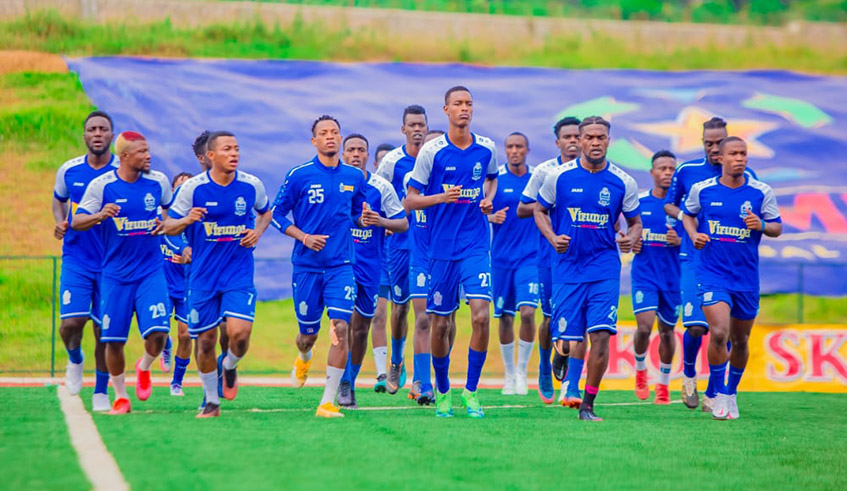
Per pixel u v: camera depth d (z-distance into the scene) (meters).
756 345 28.05
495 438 15.68
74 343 19.45
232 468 12.47
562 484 12.14
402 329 23.47
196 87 42.72
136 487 11.26
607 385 27.80
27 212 38.53
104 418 17.31
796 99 45.72
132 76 42.94
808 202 42.88
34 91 42.38
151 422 16.77
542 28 48.16
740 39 48.69
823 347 28.00
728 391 19.98
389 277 23.48
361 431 16.05
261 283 37.16
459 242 18.42
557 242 18.11
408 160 23.22
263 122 42.34
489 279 18.61
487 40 47.28
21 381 26.81
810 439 16.48
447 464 13.20
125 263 17.81
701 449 15.19
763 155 43.97
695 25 48.91
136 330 32.84
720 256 19.17
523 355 25.22
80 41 43.94
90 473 12.05
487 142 18.62
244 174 17.72
